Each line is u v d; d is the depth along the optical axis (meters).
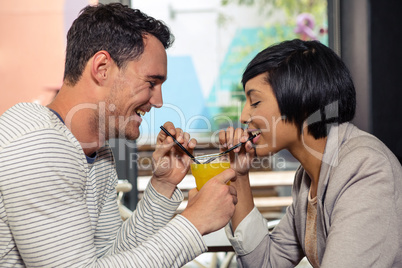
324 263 0.99
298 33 4.00
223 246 1.72
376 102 3.50
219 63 3.97
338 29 3.62
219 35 3.97
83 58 1.15
